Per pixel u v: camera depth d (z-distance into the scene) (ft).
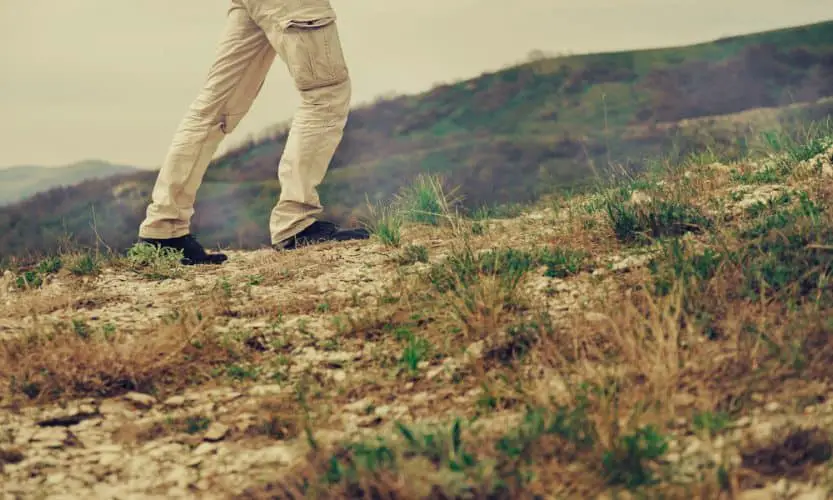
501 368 11.71
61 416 11.22
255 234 97.45
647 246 15.29
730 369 10.46
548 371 11.16
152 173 142.10
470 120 178.40
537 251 15.84
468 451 9.27
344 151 165.17
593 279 14.14
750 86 164.96
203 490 9.46
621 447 8.98
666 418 9.66
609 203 17.83
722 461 8.73
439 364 12.12
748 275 12.66
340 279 16.58
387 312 14.03
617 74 185.06
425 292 14.65
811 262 12.89
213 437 10.71
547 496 8.52
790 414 9.51
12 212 131.95
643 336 11.13
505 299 13.43
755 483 8.48
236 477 9.68
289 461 9.89
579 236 16.79
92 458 10.25
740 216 16.39
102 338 13.47
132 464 10.12
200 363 12.83
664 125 137.80
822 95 148.87
